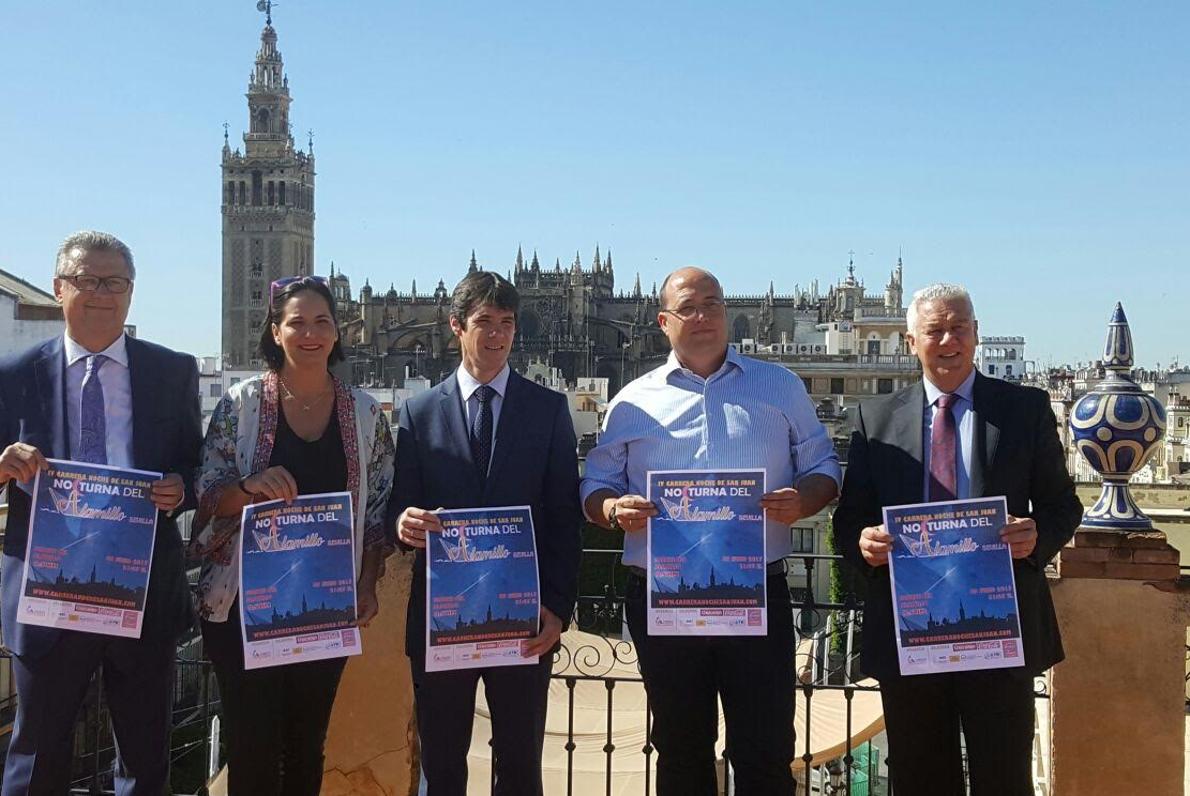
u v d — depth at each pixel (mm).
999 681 5434
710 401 5840
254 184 160375
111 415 5547
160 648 5660
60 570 5395
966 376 5594
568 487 5844
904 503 5535
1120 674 6152
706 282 5828
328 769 6883
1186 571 6336
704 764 5891
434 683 5664
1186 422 74000
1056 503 5473
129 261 5582
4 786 5500
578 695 13891
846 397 92750
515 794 5707
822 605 6258
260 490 5461
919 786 5617
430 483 5734
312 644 5590
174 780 18359
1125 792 6156
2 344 31438
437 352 144125
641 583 5953
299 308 5574
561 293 151375
